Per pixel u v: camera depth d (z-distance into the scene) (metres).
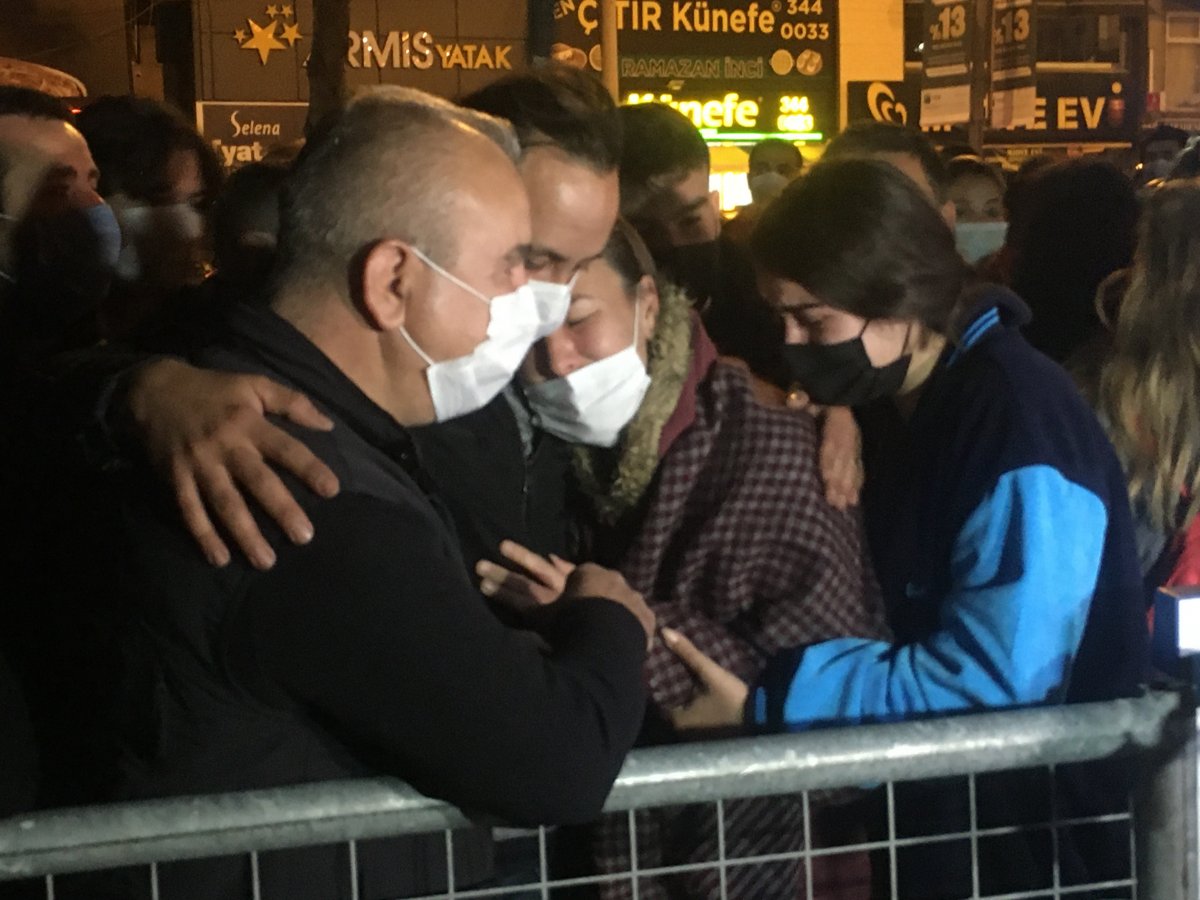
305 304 1.62
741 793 1.52
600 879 1.61
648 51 18.62
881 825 2.04
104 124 2.95
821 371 2.01
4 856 1.34
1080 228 3.02
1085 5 20.56
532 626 1.82
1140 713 1.55
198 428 1.46
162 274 2.95
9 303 2.37
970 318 2.01
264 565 1.40
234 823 1.39
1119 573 1.95
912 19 19.50
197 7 17.44
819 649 1.95
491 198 1.60
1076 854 1.83
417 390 1.65
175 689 1.47
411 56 17.97
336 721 1.47
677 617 1.99
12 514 1.67
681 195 2.77
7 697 1.62
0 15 18.12
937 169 3.21
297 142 2.93
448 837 1.56
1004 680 1.81
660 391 2.00
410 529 1.47
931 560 1.99
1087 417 1.95
